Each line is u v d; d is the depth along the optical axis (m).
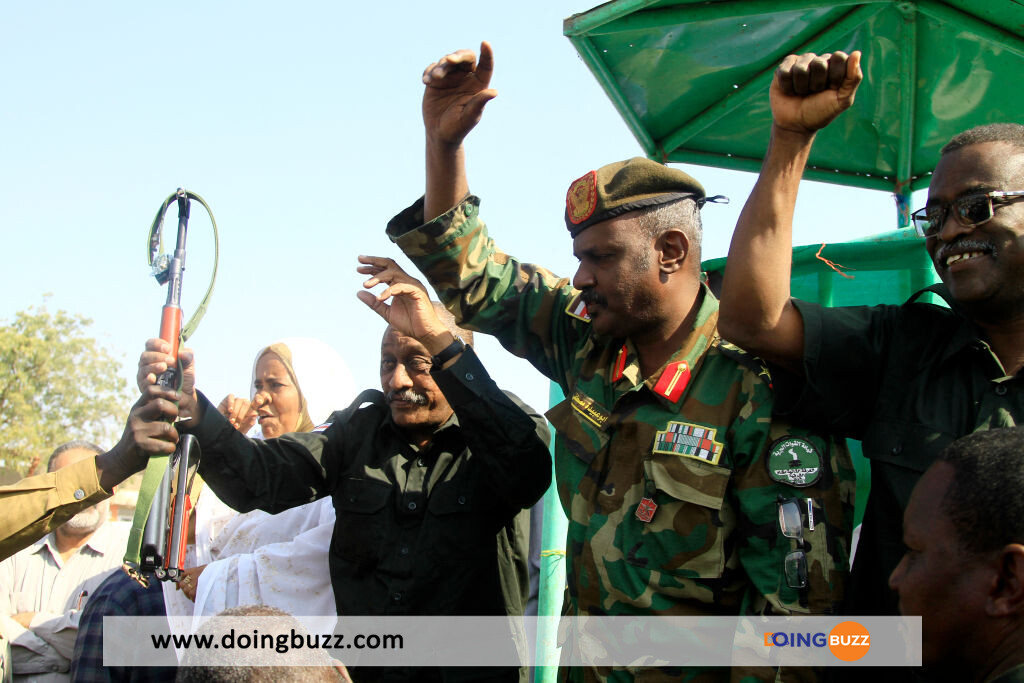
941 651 1.83
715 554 2.55
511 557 3.46
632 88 4.18
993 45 3.72
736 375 2.72
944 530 1.80
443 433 3.42
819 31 3.92
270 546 3.67
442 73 2.93
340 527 3.41
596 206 2.83
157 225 2.94
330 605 3.59
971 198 2.27
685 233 2.87
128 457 2.91
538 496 3.30
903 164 4.37
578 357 3.09
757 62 4.05
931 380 2.43
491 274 3.25
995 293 2.27
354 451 3.53
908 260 3.43
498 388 3.23
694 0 3.75
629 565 2.63
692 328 2.84
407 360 3.41
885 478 2.39
